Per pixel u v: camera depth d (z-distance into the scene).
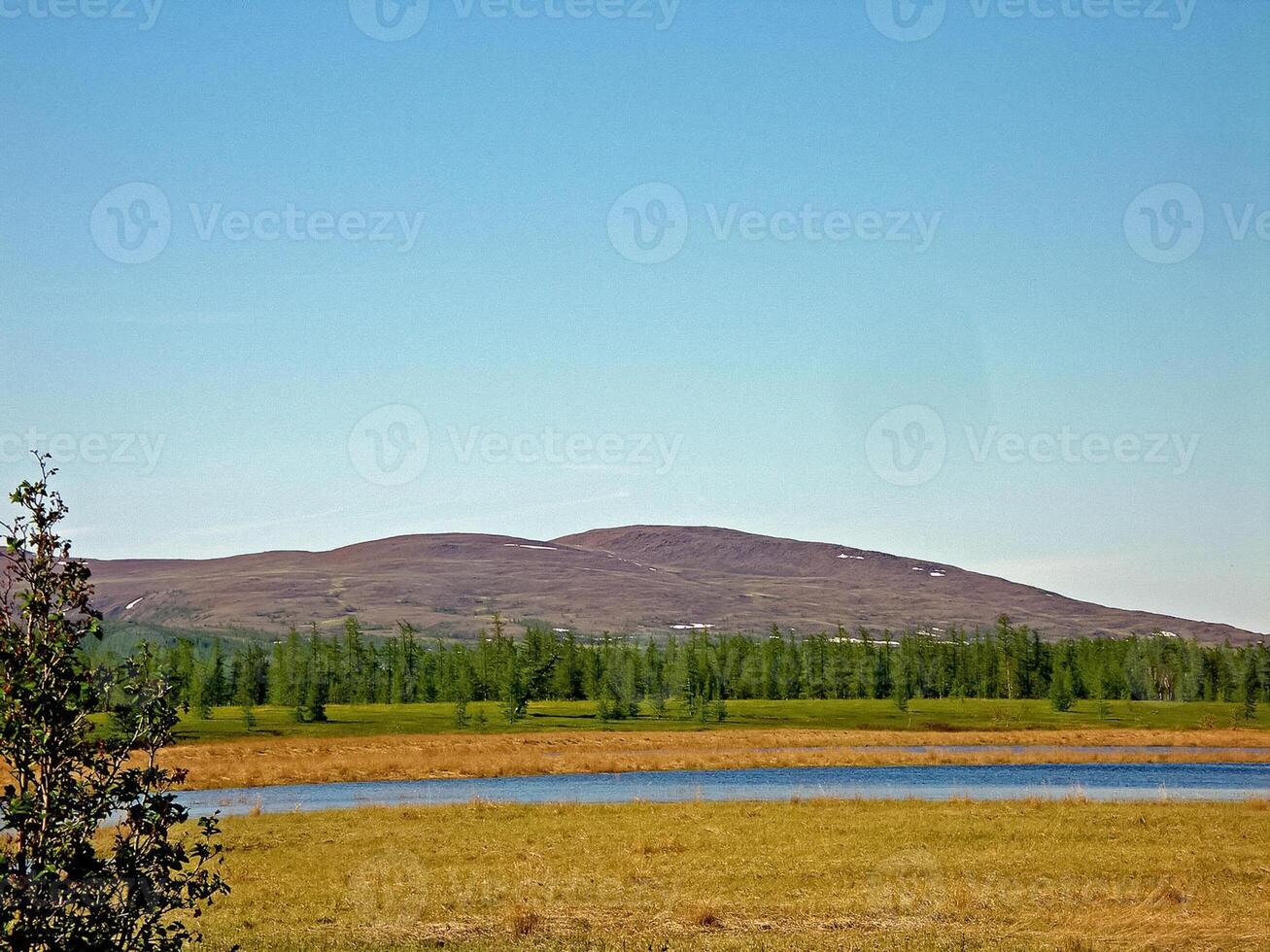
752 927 22.83
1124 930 21.89
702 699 152.12
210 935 22.22
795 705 174.75
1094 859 31.16
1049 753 91.12
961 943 20.75
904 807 45.84
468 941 21.52
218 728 126.50
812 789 61.34
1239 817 41.38
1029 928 22.41
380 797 61.28
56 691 13.22
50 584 13.41
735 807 46.59
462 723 137.25
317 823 42.81
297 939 21.72
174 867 13.42
